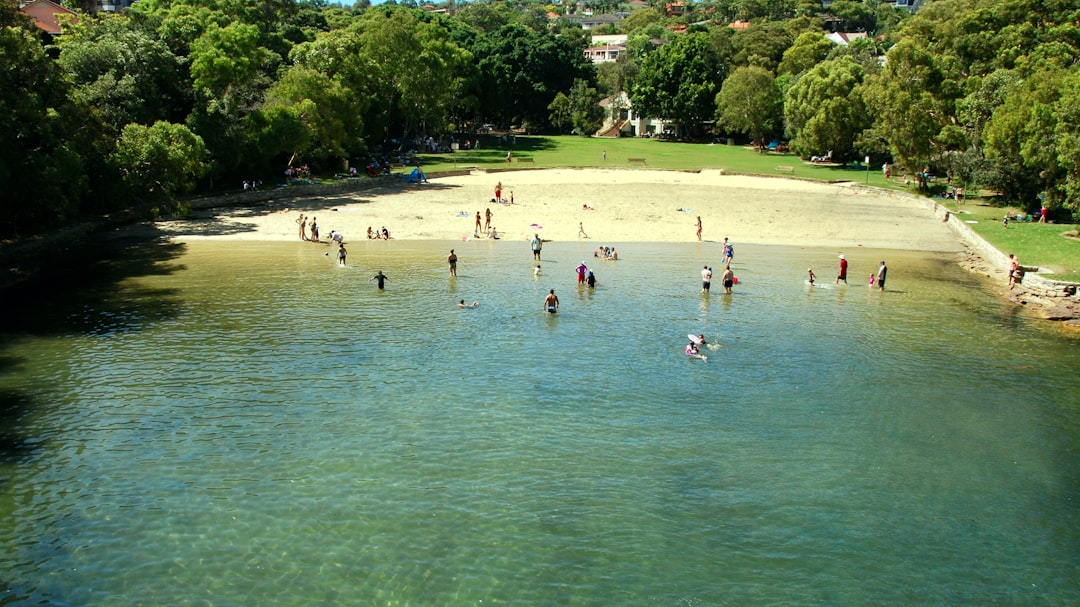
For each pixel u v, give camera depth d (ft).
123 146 220.64
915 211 284.41
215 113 263.49
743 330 139.54
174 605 64.23
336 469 86.74
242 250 198.29
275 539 73.56
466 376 115.34
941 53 367.45
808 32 536.83
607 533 75.61
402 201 277.64
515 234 228.43
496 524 76.69
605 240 223.92
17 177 178.40
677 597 66.44
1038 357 128.67
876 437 98.02
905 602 66.74
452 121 501.15
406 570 69.31
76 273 171.63
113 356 120.37
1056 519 80.23
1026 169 252.62
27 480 83.15
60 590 65.92
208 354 121.90
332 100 314.55
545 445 93.71
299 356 121.90
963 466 90.99
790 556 72.79
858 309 154.61
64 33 280.10
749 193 316.81
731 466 89.61
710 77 548.72
